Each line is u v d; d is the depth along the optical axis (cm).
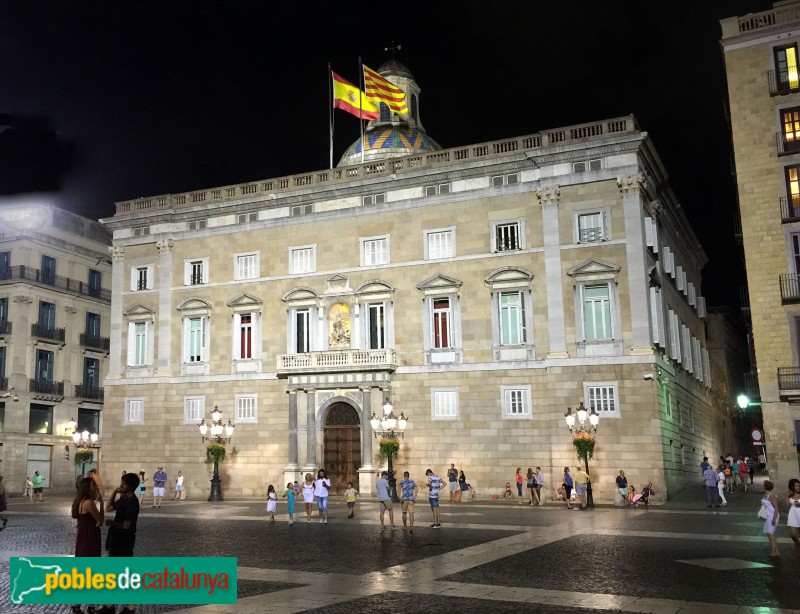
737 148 4138
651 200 4672
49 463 6444
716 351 8138
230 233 5259
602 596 1452
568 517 3180
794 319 3916
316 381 4750
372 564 1888
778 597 1433
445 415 4509
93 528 1373
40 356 6469
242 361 5059
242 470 4941
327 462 4769
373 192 4900
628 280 4206
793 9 4109
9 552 2194
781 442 3872
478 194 4622
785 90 4066
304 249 5041
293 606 1380
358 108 5641
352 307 4816
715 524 2805
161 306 5325
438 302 4659
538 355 4366
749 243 4056
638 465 4044
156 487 4228
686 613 1302
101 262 7212
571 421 4006
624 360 4138
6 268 6400
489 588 1548
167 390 5219
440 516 3250
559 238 4384
